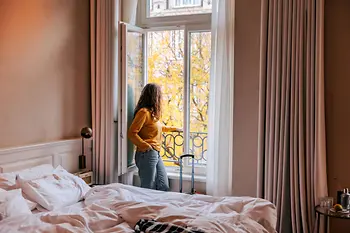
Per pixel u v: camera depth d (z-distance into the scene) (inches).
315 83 121.0
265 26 127.0
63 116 137.1
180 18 156.5
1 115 110.0
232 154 135.8
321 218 118.3
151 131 143.6
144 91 145.1
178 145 159.9
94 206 90.5
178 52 158.4
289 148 124.6
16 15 115.0
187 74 155.6
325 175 121.3
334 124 125.2
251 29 131.4
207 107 153.5
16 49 115.2
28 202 95.3
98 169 149.3
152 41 163.0
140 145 140.6
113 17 148.0
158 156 145.2
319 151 119.9
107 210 87.8
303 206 121.0
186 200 105.3
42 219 81.7
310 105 121.8
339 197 116.3
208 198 106.1
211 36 142.6
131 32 154.1
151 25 161.8
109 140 148.3
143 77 162.4
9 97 112.8
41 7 125.0
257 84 131.2
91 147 149.6
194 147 156.9
